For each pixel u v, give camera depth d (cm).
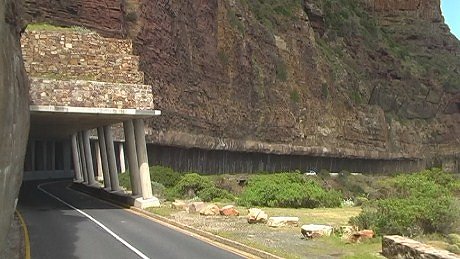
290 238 1673
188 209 2375
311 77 9669
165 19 6103
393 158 11156
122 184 3731
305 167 9000
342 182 6762
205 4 7194
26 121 1416
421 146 12169
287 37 9494
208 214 2273
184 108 6291
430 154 12312
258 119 7969
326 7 12369
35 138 5003
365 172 10469
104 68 2750
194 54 6744
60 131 3947
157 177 4028
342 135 9912
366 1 15188
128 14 5512
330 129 9619
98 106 2477
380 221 1792
